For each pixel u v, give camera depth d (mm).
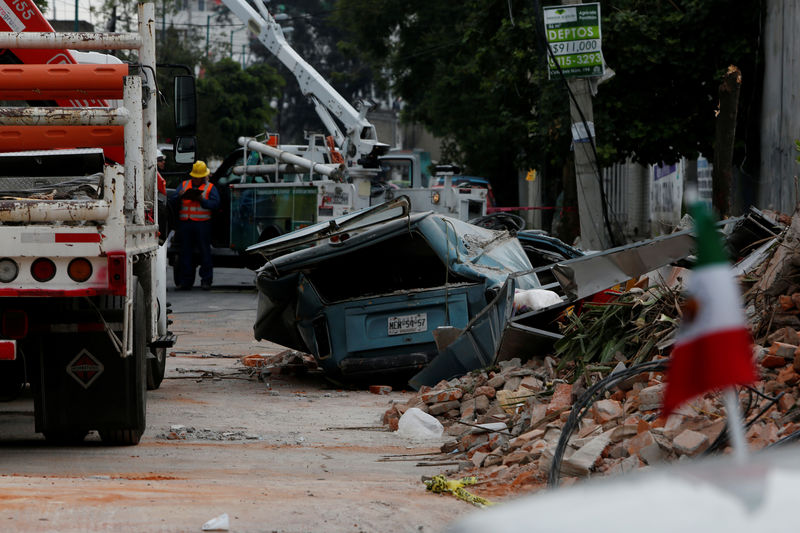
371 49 84750
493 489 12539
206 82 127438
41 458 14609
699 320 5676
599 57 34781
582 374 16531
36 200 13727
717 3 41469
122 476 13250
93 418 15195
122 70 15641
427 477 13406
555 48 34969
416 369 23125
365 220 23469
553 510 4035
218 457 15039
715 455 11648
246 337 33094
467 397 18156
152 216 17234
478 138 80500
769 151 39188
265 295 24219
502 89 51969
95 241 13570
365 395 22562
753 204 41812
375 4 81750
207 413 19344
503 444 14828
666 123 43094
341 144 47969
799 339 14812
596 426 13492
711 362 5617
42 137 15617
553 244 31266
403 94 84438
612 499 4043
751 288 17344
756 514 3719
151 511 10672
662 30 42531
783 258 16391
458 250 23656
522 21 46906
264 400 21328
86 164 14812
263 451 15680
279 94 139500
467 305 23266
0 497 11070
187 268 47500
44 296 13602
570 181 61406
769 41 39344
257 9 52312
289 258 23016
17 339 14047
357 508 11219
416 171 52719
